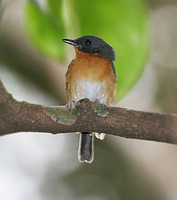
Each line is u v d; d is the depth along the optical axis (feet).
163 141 21.01
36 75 48.60
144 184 48.24
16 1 26.84
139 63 22.24
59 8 23.16
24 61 47.88
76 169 55.11
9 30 45.16
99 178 54.34
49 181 54.70
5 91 19.65
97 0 22.63
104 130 21.29
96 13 22.79
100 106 20.97
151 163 47.60
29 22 24.06
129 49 22.18
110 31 22.70
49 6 23.09
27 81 49.42
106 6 22.61
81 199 54.24
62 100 49.29
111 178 53.36
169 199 45.85
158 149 47.24
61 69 47.91
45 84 49.01
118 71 22.40
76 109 20.93
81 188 54.65
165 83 49.98
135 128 20.83
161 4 49.39
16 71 48.75
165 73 50.03
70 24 23.54
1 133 20.24
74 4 23.04
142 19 22.04
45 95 49.93
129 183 49.93
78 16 23.18
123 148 51.16
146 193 47.88
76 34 23.66
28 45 46.47
